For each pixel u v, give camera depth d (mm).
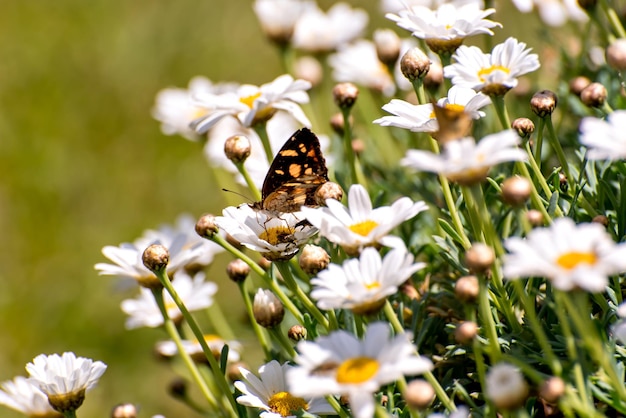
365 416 851
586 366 894
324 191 959
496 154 874
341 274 895
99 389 1482
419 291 1008
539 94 963
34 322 1614
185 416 1403
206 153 1200
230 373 1054
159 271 962
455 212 953
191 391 1304
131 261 994
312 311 953
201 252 1003
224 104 1030
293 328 963
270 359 1000
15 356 1585
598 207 983
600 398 894
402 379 900
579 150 1034
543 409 936
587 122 870
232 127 1200
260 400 939
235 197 1223
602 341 902
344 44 1227
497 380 858
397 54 1094
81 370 959
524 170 954
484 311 892
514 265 845
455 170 875
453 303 988
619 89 1060
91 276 1648
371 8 1651
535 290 937
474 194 888
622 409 889
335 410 931
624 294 948
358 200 919
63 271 1678
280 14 1195
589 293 945
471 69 962
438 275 1014
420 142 1087
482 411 908
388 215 917
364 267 894
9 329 1612
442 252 967
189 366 993
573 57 1140
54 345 1581
